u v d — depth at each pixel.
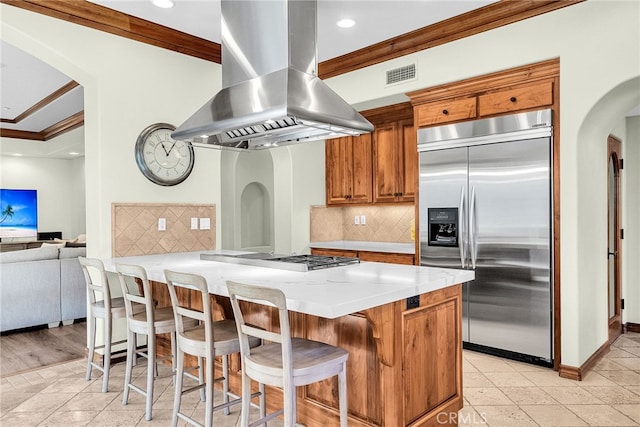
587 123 3.13
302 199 5.36
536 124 3.25
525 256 3.32
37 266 4.54
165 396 2.87
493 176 3.48
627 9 2.84
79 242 7.18
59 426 2.47
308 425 2.38
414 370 2.13
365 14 3.39
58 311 4.69
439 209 3.81
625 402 2.72
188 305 3.10
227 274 2.44
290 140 3.06
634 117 4.45
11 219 8.98
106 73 3.51
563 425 2.45
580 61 3.03
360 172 5.23
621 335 4.32
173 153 3.93
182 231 4.01
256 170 5.84
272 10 2.59
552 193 3.20
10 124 7.68
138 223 3.71
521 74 3.33
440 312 2.32
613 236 4.25
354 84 4.31
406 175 4.79
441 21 3.55
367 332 2.12
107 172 3.53
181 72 4.00
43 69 4.73
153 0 3.21
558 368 3.20
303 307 1.73
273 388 2.56
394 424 1.99
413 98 3.98
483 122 3.53
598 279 3.56
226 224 5.57
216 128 2.57
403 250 4.51
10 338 4.27
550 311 3.21
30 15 3.10
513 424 2.46
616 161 4.29
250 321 2.61
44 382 3.13
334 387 2.27
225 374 2.60
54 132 8.07
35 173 9.30
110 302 2.95
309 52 2.64
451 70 3.64
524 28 3.27
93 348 3.15
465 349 3.70
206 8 3.34
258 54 2.66
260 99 2.43
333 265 2.68
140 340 3.69
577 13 3.03
